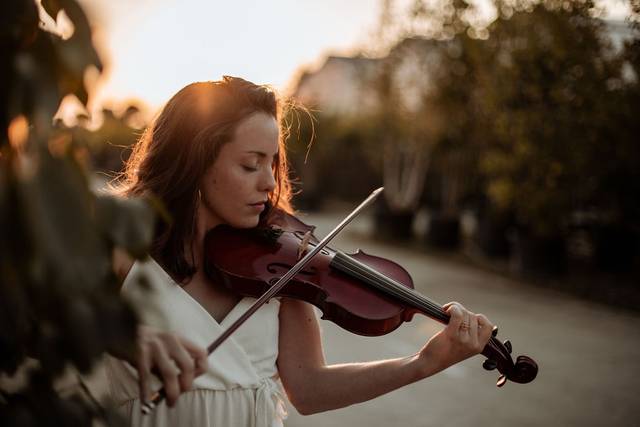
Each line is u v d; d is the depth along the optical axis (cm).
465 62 1096
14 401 68
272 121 142
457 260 1076
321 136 1752
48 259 59
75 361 66
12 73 60
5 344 67
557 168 864
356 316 159
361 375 142
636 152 838
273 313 146
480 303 762
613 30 848
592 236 1011
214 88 142
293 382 146
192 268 143
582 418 421
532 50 855
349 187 2039
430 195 1752
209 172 142
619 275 948
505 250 1095
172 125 144
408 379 138
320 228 1480
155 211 72
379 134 1369
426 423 405
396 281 175
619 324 682
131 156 162
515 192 907
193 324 136
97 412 73
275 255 162
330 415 413
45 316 65
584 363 539
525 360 156
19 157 60
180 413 133
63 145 63
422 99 1178
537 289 858
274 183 145
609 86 827
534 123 863
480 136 1060
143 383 101
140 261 70
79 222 60
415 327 643
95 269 63
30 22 62
